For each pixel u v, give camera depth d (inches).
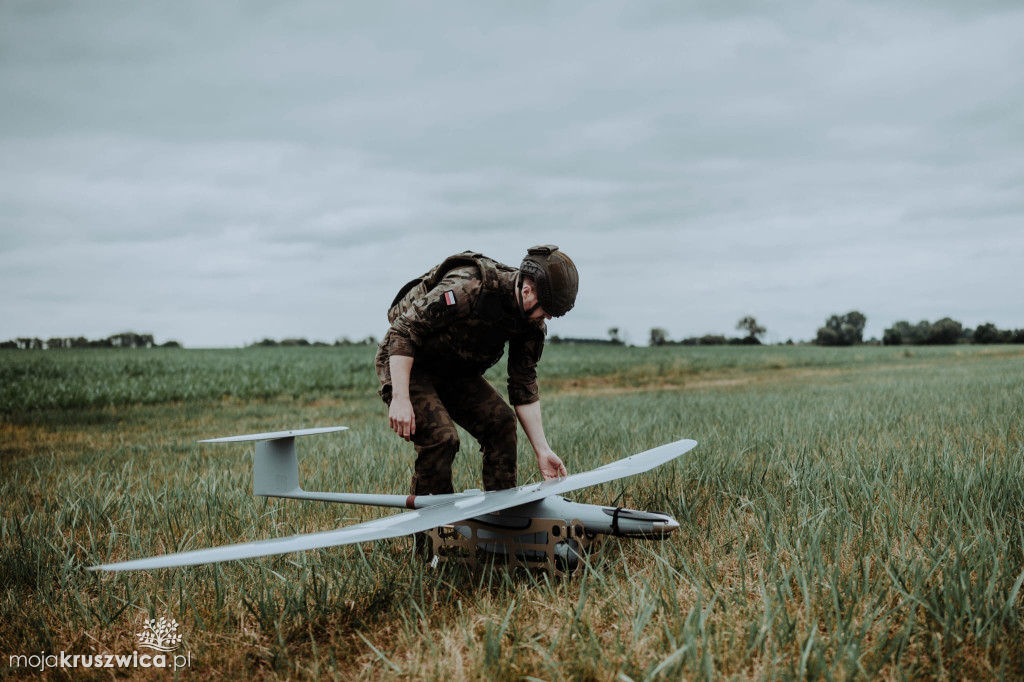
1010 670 77.0
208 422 456.1
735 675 76.7
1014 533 114.2
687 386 810.2
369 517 162.2
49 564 128.5
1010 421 245.8
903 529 120.4
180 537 147.3
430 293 120.0
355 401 650.8
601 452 225.1
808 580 99.6
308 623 102.7
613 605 98.6
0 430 435.8
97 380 812.6
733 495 152.1
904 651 82.3
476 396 134.6
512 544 115.4
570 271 112.6
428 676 83.0
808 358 1630.2
